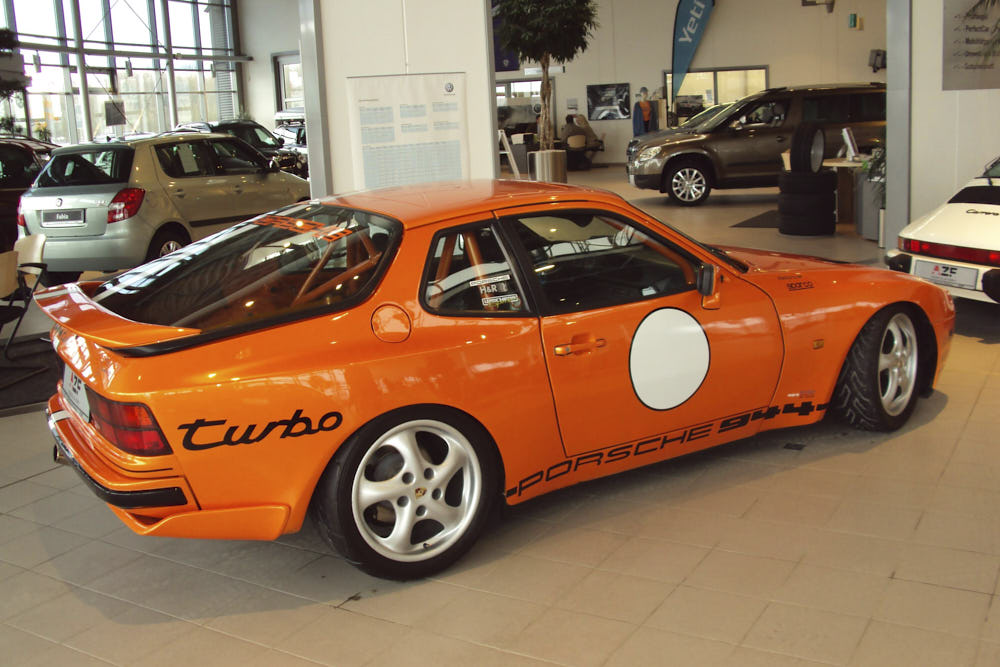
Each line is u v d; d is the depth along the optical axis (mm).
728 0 24891
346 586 3350
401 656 2867
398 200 3738
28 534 3945
